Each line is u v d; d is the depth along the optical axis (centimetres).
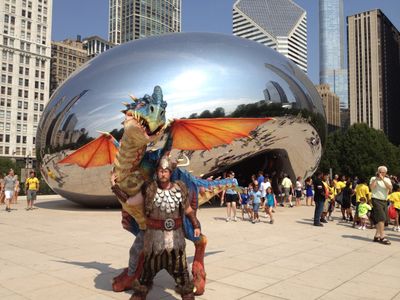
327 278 588
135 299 455
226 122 487
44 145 1402
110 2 17050
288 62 1648
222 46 1489
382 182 898
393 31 16250
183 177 500
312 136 1689
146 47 1439
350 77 15338
